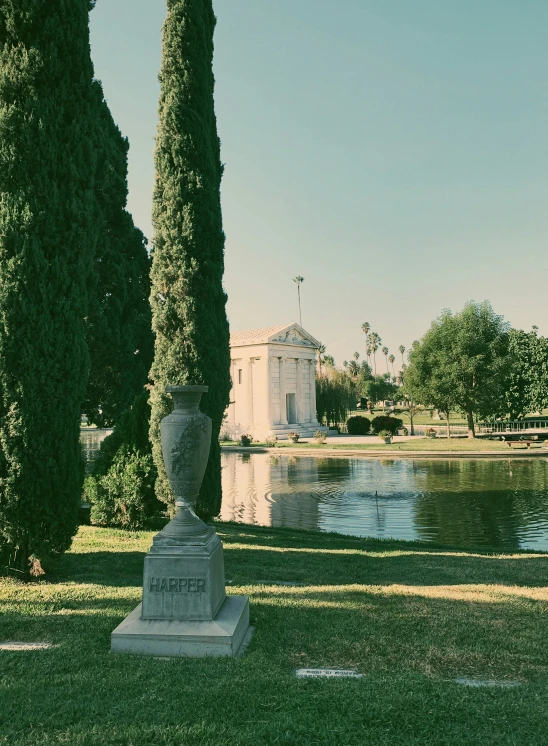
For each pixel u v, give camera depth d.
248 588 7.02
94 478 12.23
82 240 7.69
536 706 3.75
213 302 11.59
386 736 3.35
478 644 5.10
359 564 9.25
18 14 7.26
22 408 7.00
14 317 6.98
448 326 49.09
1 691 3.96
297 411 68.31
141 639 4.93
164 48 11.36
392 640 5.21
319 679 4.23
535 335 57.41
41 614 5.75
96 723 3.48
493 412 49.47
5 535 7.15
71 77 7.69
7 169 7.09
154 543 5.36
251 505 20.41
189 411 5.80
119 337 19.12
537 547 13.16
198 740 3.27
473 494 21.98
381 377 123.44
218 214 11.77
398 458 38.28
